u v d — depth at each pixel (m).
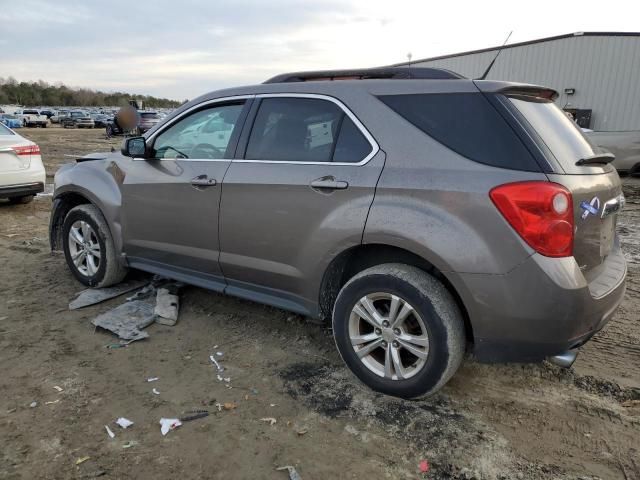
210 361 3.42
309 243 3.12
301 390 3.08
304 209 3.12
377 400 2.96
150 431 2.69
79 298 4.37
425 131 2.80
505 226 2.49
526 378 3.21
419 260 2.93
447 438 2.64
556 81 21.92
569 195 2.47
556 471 2.41
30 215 8.02
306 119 3.26
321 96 3.21
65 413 2.83
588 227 2.63
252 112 3.53
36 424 2.72
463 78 2.91
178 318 4.08
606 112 20.86
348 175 2.96
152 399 2.98
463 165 2.64
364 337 3.01
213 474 2.39
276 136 3.38
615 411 2.87
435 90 2.84
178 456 2.50
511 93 2.77
